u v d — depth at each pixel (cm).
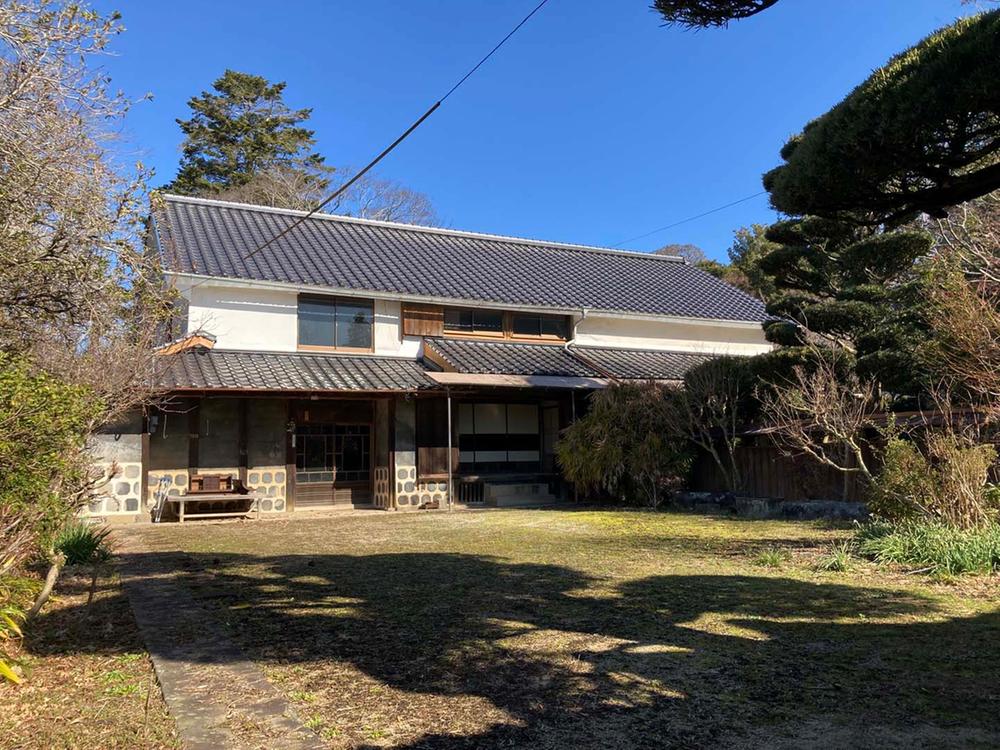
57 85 580
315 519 1466
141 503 1416
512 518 1395
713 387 1516
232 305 1612
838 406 1109
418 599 665
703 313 2148
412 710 391
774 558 818
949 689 412
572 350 1947
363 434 1748
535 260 2270
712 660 471
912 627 541
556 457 1758
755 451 1542
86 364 796
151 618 598
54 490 568
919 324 1276
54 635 553
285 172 3450
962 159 473
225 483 1531
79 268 609
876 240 1338
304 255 1802
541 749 341
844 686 420
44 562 820
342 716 384
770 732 357
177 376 1398
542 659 478
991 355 837
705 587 698
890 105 439
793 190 514
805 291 1576
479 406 1856
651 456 1571
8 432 465
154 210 667
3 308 612
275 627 568
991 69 403
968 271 982
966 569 719
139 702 408
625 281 2280
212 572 822
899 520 909
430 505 1670
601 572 790
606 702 400
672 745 344
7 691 427
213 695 414
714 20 493
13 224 577
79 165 601
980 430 962
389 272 1834
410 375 1625
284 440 1612
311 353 1678
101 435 1373
